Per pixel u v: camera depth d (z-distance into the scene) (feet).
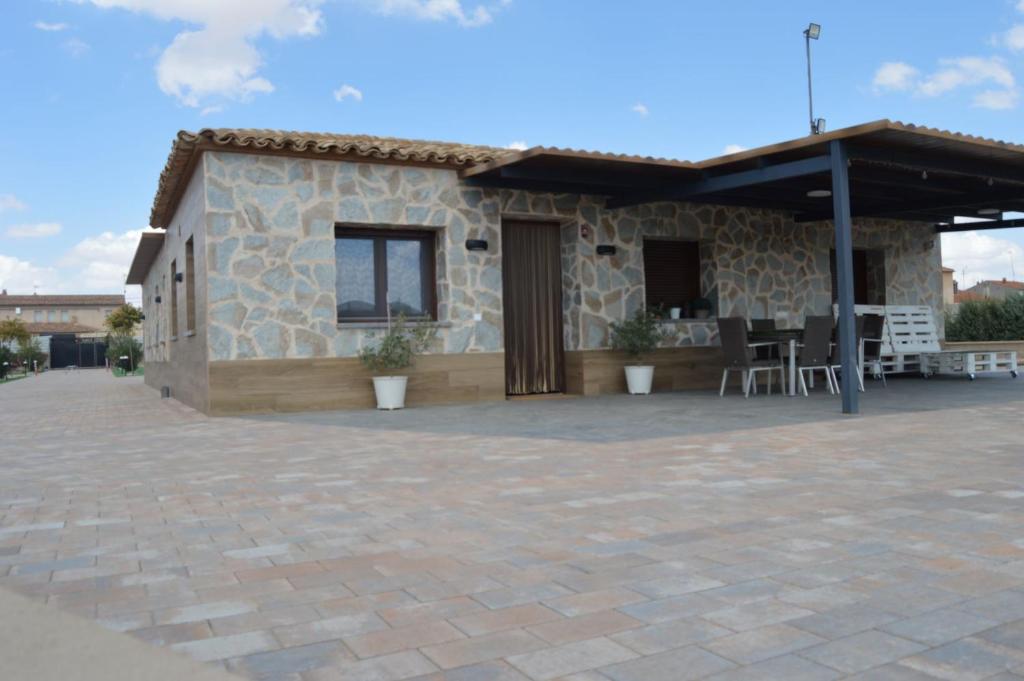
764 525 12.00
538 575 9.79
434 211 34.24
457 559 10.57
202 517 13.41
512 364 37.58
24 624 8.41
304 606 8.82
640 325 37.40
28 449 22.94
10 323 165.48
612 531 11.87
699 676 6.84
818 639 7.59
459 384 34.65
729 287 42.22
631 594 9.00
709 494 14.28
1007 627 7.80
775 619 8.14
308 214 31.71
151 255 59.67
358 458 19.49
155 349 63.36
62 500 15.03
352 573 10.05
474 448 20.74
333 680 6.89
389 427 25.80
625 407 30.91
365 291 34.09
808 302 45.11
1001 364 41.98
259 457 20.01
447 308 34.55
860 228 47.34
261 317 30.81
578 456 18.95
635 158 30.86
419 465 18.25
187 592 9.40
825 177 34.86
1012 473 15.55
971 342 53.01
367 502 14.35
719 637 7.70
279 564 10.52
